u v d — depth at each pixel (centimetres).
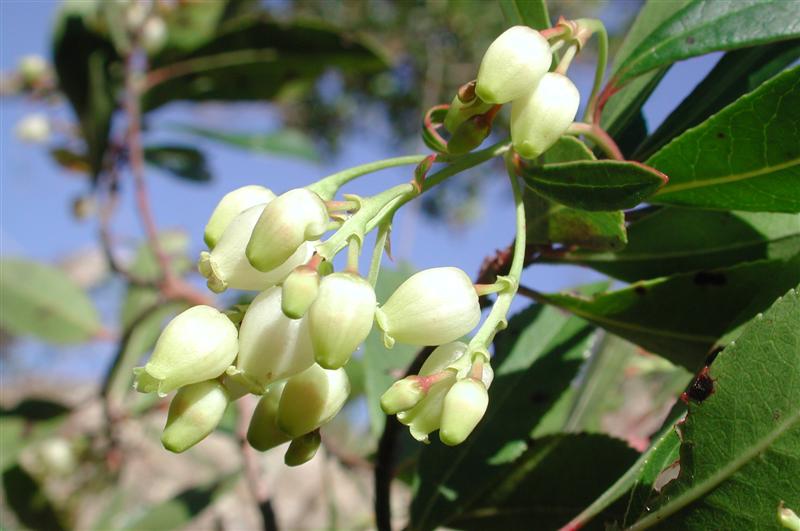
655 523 10
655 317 13
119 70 30
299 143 34
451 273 10
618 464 13
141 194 28
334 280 9
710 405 10
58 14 29
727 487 10
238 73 31
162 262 28
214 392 9
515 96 10
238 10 34
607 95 12
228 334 9
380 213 10
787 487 10
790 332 10
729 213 13
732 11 12
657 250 13
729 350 10
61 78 29
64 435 30
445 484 14
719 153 11
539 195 12
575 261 13
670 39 12
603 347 20
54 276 31
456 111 10
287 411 10
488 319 10
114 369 27
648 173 10
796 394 10
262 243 9
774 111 11
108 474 29
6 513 27
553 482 13
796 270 12
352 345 9
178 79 31
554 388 15
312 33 29
